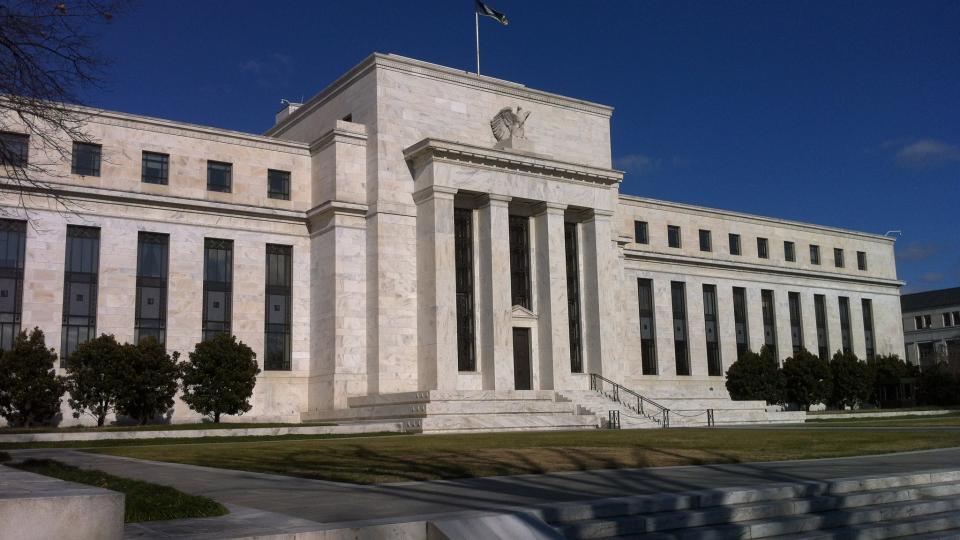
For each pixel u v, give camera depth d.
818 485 17.84
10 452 31.12
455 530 12.66
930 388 84.69
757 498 16.78
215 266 53.69
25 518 9.99
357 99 57.56
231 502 15.52
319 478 19.98
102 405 45.25
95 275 49.88
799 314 84.25
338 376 52.31
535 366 57.62
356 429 42.81
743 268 79.88
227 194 54.62
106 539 10.52
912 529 16.97
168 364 46.09
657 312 73.69
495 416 46.28
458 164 54.72
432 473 20.41
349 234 54.25
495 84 60.38
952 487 19.67
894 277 93.94
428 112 57.16
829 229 88.44
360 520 13.03
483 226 56.31
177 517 13.41
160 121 52.84
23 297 47.22
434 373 52.19
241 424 45.22
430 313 53.03
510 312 55.31
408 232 54.84
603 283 59.75
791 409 76.25
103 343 44.44
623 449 27.33
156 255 51.94
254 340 53.75
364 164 55.75
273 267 55.56
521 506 14.62
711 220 79.19
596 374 58.56
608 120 66.75
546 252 58.09
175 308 51.62
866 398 78.62
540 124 62.59
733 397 69.81
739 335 79.31
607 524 14.38
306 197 57.38
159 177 52.69
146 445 35.50
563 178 59.12
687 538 14.66
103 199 50.06
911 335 134.50
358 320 53.66
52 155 48.12
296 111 65.00
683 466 22.28
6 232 47.56
